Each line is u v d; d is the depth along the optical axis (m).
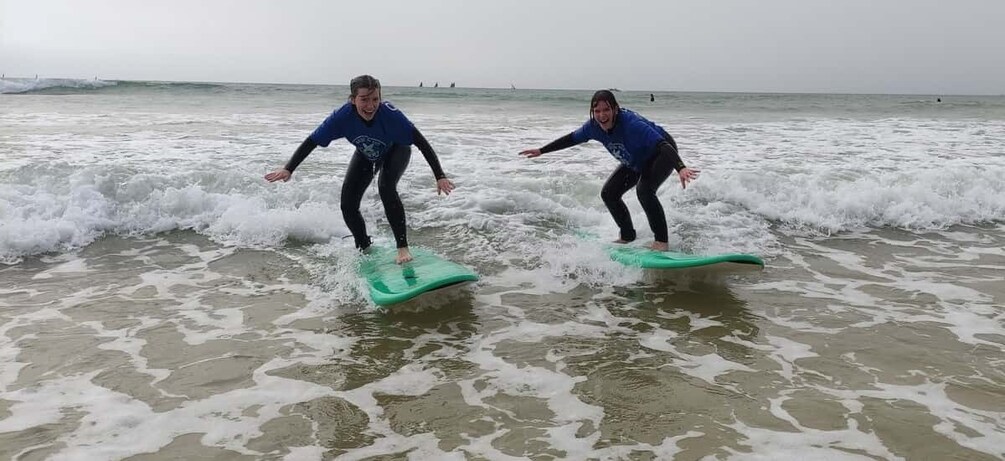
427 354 3.36
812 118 18.69
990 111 23.48
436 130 12.65
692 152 10.12
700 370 3.17
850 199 6.55
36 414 2.65
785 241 5.66
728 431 2.58
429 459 2.38
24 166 6.65
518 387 2.99
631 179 5.13
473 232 5.70
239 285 4.41
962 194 7.06
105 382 2.97
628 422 2.66
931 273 4.81
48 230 5.08
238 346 3.42
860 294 4.33
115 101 19.17
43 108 15.45
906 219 6.31
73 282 4.38
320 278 4.56
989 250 5.47
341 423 2.64
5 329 3.56
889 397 2.87
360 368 3.18
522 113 18.67
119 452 2.38
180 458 2.36
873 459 2.36
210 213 5.88
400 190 6.98
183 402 2.80
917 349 3.42
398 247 4.69
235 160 8.19
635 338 3.58
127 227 5.61
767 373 3.13
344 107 4.43
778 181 7.24
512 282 4.54
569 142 5.11
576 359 3.30
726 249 5.34
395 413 2.73
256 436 2.53
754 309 4.05
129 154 8.30
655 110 22.98
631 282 4.56
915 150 10.52
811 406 2.79
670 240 5.53
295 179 7.18
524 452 2.43
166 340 3.48
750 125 15.66
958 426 2.60
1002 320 3.86
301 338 3.55
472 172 8.02
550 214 6.27
